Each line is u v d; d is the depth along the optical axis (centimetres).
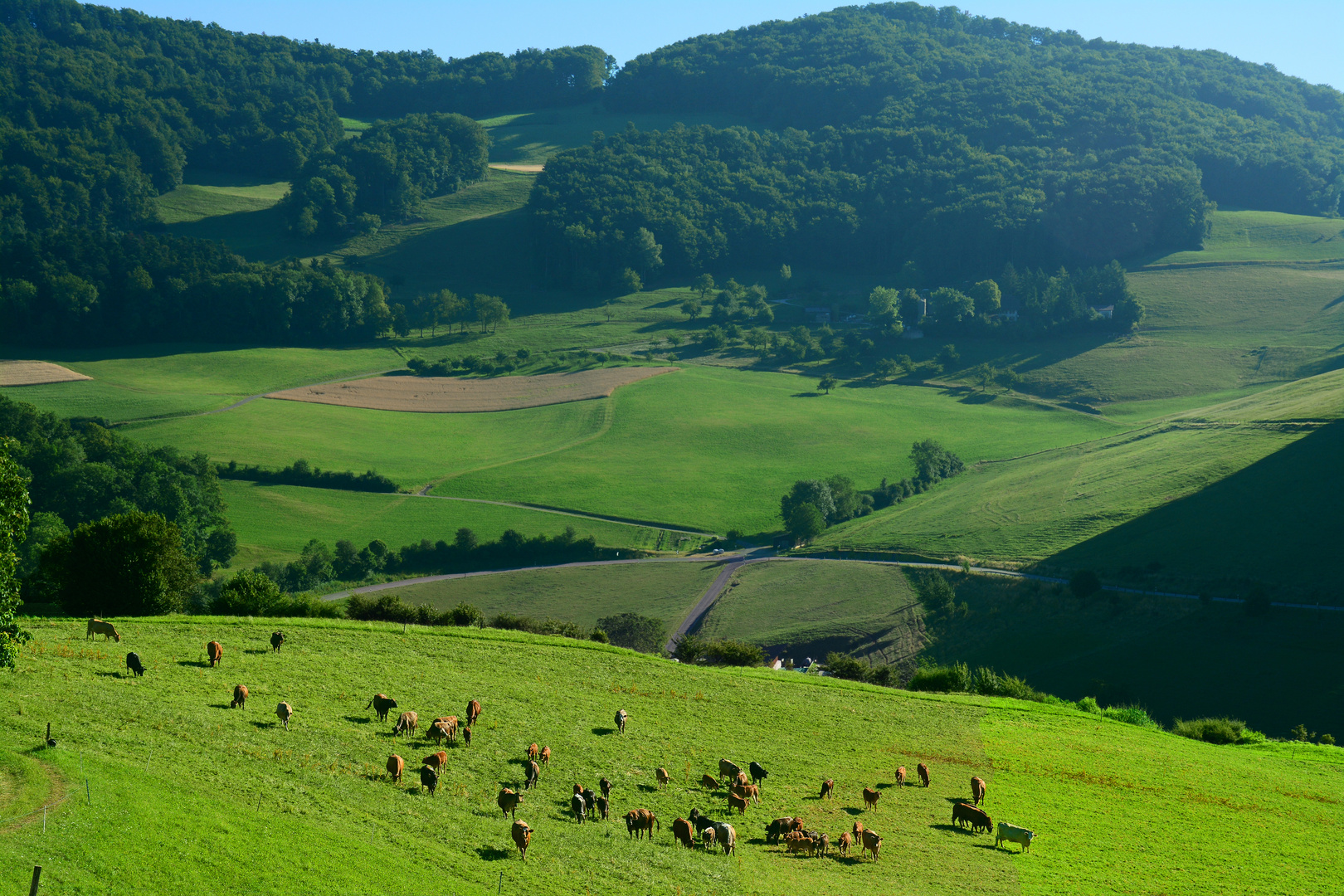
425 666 5122
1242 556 12281
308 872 2528
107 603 5778
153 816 2578
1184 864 3812
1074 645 11438
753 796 3953
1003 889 3369
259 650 4884
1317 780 5344
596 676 5531
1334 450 13962
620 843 3303
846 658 7944
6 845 2259
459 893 2623
